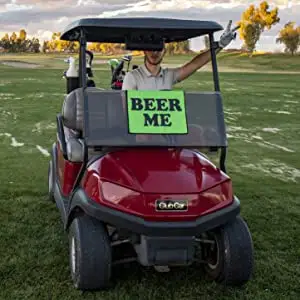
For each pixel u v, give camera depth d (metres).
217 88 3.77
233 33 3.66
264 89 23.09
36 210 5.27
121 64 5.68
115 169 3.37
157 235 3.14
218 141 3.62
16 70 35.91
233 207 3.35
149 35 3.82
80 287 3.40
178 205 3.19
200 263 3.93
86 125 3.51
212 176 3.44
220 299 3.42
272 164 8.04
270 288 3.60
